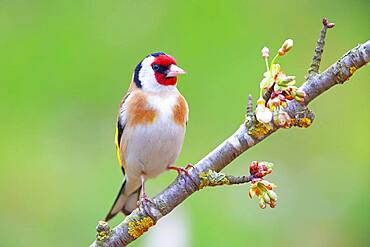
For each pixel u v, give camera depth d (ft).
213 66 37.29
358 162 36.27
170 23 38.19
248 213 32.22
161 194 18.83
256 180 17.24
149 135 23.73
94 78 36.94
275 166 35.27
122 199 25.21
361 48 17.92
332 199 34.58
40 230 33.14
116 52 37.47
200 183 18.54
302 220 33.81
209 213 31.68
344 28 40.29
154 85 24.06
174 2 38.58
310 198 34.50
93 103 36.45
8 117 36.22
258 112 17.02
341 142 36.96
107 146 35.27
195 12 38.27
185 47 37.63
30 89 36.83
